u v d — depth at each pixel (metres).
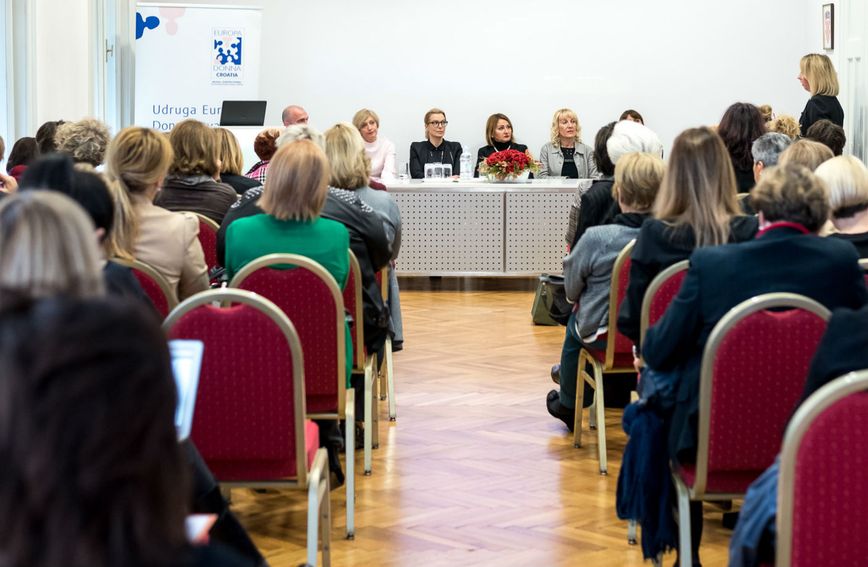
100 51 9.73
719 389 2.56
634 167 3.94
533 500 3.79
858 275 2.63
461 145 10.53
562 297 4.99
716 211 3.07
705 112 10.77
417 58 10.84
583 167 9.85
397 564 3.21
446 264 8.52
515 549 3.33
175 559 1.00
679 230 3.08
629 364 4.03
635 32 10.73
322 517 3.07
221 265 3.88
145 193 3.39
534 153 10.88
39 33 7.84
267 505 3.74
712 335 2.54
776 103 10.73
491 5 10.77
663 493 2.80
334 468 3.89
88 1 9.10
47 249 1.18
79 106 8.91
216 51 10.21
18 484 0.95
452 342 6.59
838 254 2.61
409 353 6.28
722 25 10.69
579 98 10.81
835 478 1.86
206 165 4.60
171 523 1.01
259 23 10.25
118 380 0.97
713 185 3.08
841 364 2.00
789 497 1.88
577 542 3.39
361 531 3.49
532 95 10.83
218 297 2.60
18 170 5.27
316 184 3.41
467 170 9.08
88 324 0.98
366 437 4.08
